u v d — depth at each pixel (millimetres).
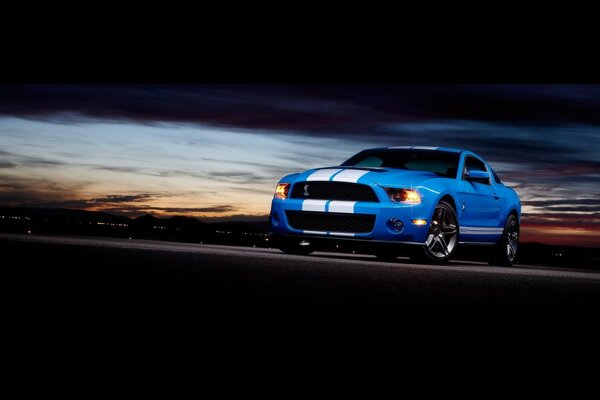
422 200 6480
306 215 6621
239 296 3172
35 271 3918
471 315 2898
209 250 6949
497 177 8164
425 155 7504
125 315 2594
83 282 3494
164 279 3746
